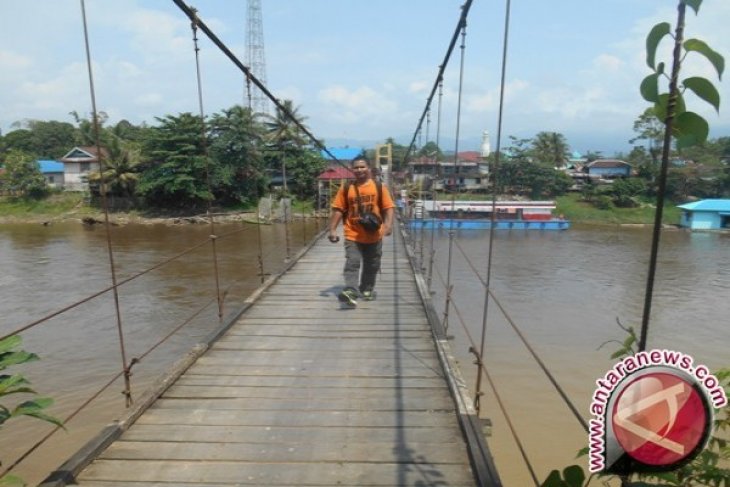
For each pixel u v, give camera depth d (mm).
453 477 2348
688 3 985
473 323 13375
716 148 35281
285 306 5180
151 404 3051
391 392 3229
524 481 6547
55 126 51844
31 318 13172
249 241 25438
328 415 2934
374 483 2303
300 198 35375
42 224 33688
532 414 8312
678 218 34188
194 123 32312
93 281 17219
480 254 24281
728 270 20906
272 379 3430
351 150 42094
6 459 6809
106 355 10430
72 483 2289
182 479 2324
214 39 3994
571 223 34625
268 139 34031
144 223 33000
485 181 42094
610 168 41812
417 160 30891
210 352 3930
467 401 2959
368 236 5148
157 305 14031
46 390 8852
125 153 35125
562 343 11922
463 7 3812
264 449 2576
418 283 5902
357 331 4402
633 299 16219
